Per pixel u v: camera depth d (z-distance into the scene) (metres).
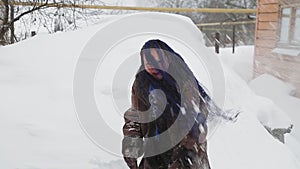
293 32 9.11
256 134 3.97
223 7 25.47
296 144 5.43
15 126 3.22
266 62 10.25
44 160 2.78
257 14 10.75
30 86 4.04
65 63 4.60
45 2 7.89
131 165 2.30
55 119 3.41
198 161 2.22
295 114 7.38
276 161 3.57
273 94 8.71
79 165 2.77
